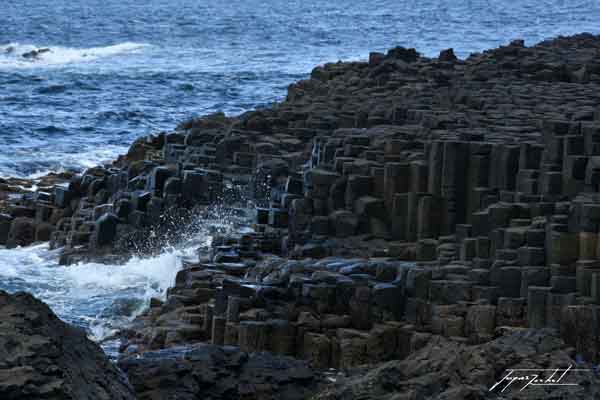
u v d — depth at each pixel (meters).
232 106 78.56
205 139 44.66
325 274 26.83
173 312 28.22
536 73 54.50
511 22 183.88
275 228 33.94
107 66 109.12
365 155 34.00
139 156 48.12
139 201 37.12
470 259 28.02
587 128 29.91
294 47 134.12
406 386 12.82
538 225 27.14
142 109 75.12
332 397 13.05
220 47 134.88
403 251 30.06
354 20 187.50
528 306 25.31
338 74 59.78
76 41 147.12
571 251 26.02
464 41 142.62
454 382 12.69
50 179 48.44
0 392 9.53
